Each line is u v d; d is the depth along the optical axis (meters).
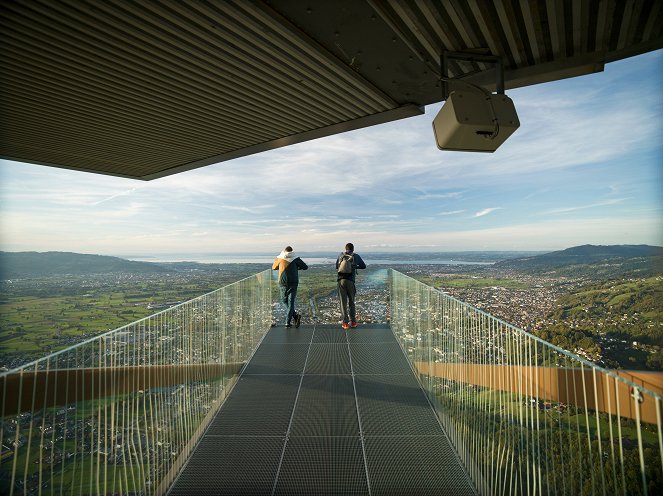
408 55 3.66
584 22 3.14
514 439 2.26
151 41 3.36
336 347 6.36
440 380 3.95
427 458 3.28
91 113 4.88
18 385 1.73
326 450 3.40
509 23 3.17
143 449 2.66
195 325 3.72
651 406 1.41
